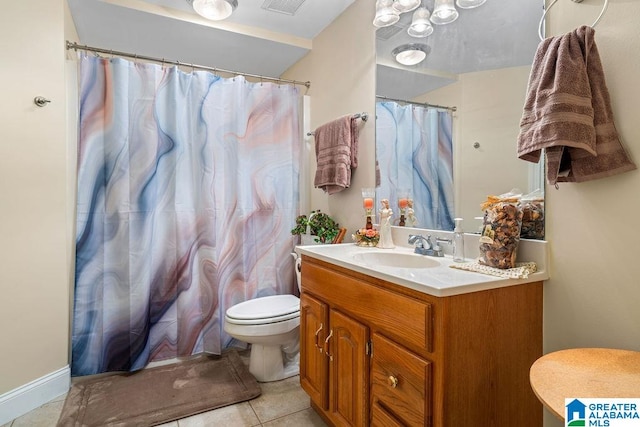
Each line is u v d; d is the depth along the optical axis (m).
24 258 1.71
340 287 1.43
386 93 1.91
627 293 0.98
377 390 1.21
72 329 2.00
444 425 0.96
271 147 2.53
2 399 1.62
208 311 2.33
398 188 1.84
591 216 1.06
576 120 0.95
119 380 2.01
